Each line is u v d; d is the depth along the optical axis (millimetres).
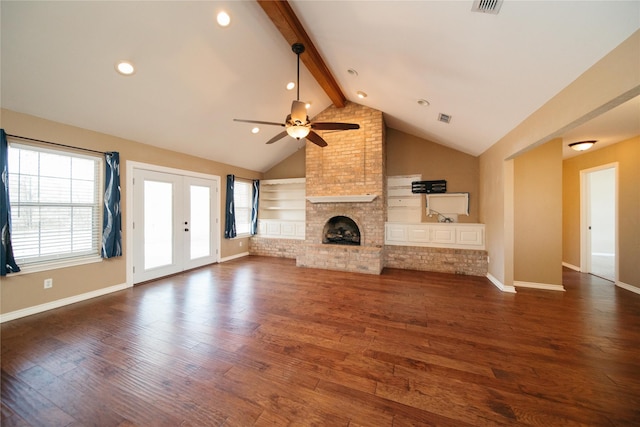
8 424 1389
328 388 1662
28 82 2490
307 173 5328
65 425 1384
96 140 3371
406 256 4973
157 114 3541
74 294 3186
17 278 2730
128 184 3783
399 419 1418
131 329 2477
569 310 2924
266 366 1895
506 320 2666
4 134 2561
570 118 2066
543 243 3734
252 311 2908
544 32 1729
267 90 3906
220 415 1446
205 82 3305
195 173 4949
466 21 1879
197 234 5047
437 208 5152
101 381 1732
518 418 1421
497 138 3734
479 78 2510
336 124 2887
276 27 2668
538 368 1862
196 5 2355
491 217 4172
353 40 2713
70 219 3178
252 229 6562
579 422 1396
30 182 2836
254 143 5363
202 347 2154
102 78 2730
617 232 3832
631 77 1512
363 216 4965
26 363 1929
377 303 3150
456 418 1423
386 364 1917
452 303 3150
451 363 1928
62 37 2236
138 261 3961
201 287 3801
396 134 5445
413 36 2279
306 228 5324
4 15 1969
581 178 4676
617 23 1470
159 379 1752
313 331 2436
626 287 3686
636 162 3617
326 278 4285
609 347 2141
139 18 2297
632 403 1524
